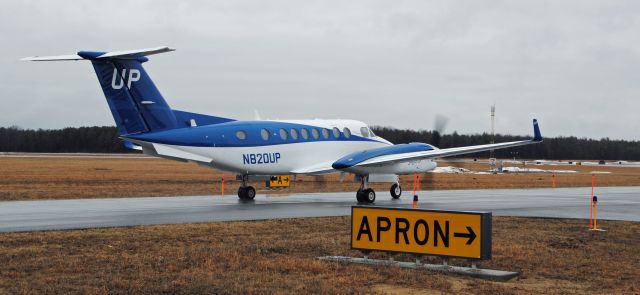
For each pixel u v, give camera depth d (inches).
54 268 521.7
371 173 1232.2
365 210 563.2
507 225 859.4
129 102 1064.8
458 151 1240.2
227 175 2507.4
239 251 613.0
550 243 701.3
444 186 1929.1
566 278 521.3
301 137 1256.8
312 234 743.7
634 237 761.0
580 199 1366.9
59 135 7022.6
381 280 498.0
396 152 1246.3
